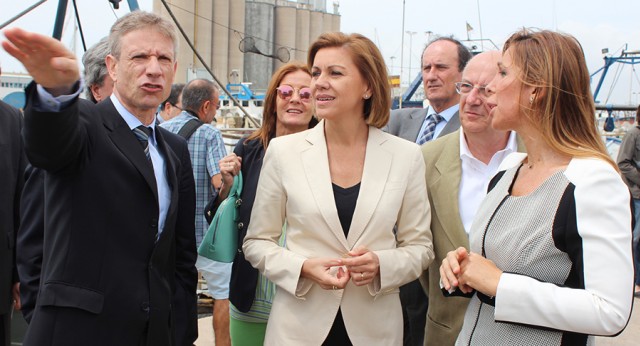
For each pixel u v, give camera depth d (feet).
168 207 7.56
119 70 7.23
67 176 6.63
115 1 19.30
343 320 7.64
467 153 8.96
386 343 7.76
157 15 7.47
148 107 7.27
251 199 9.82
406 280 7.72
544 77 5.46
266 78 134.92
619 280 4.86
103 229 6.70
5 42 5.25
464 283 5.71
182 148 8.62
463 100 8.89
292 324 7.67
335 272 7.59
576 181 5.20
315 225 7.74
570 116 5.52
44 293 6.53
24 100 5.85
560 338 5.23
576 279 5.21
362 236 7.72
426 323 9.23
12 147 9.45
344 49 7.86
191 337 8.59
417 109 13.80
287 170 8.04
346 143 8.20
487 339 5.64
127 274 6.81
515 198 5.69
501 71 5.89
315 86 7.93
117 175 6.83
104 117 6.98
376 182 7.91
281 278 7.61
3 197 9.15
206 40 121.80
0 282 9.08
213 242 9.64
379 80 8.04
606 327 4.85
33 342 6.45
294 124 10.67
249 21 133.90
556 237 5.20
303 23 140.77
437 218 8.98
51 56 5.43
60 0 17.89
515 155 6.49
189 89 16.46
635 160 20.98
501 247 5.59
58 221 6.66
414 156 8.27
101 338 6.64
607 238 4.91
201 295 18.95
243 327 10.05
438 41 12.70
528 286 5.21
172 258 8.01
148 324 6.98
